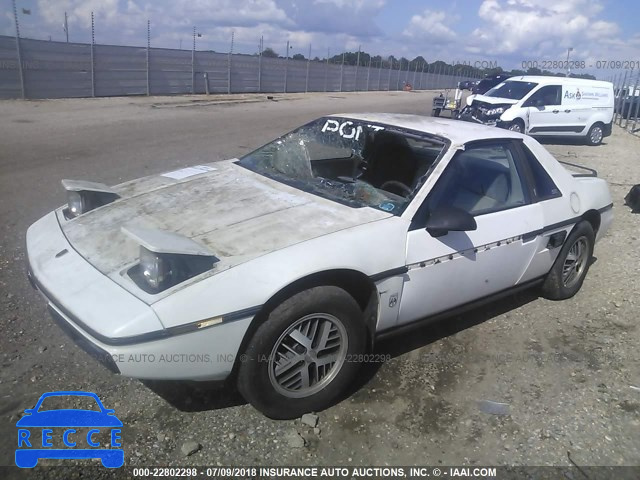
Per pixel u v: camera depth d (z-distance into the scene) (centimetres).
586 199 439
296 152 405
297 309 262
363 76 4422
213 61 2700
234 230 288
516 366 349
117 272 263
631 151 1493
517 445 276
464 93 2666
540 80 1553
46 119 1391
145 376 241
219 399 298
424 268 314
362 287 298
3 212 593
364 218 308
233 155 1000
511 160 388
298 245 273
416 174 362
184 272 252
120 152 979
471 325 402
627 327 409
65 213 345
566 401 314
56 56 1956
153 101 2119
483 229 346
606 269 530
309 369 283
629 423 297
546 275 433
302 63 3497
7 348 329
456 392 318
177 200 336
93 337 238
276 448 264
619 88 2441
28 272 299
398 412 297
